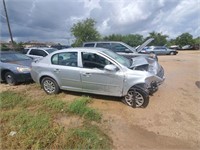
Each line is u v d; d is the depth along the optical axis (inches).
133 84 179.0
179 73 370.3
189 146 128.7
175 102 201.9
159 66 222.5
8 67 282.2
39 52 416.8
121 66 184.2
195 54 1050.1
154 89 194.5
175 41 2482.8
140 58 238.1
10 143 130.1
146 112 177.6
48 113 175.6
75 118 167.2
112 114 174.9
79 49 204.2
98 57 192.9
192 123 158.2
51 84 225.8
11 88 267.6
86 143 127.3
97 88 195.6
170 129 149.5
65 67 208.1
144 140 135.4
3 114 174.2
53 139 132.0
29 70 282.7
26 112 178.4
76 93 228.1
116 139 136.2
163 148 126.6
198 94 228.7
